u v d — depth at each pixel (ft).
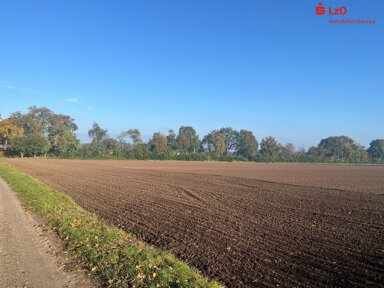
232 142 536.42
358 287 27.37
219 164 327.88
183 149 501.97
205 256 34.58
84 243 36.50
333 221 54.03
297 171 227.20
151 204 69.26
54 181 121.19
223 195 85.76
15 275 27.71
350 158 546.26
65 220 48.24
